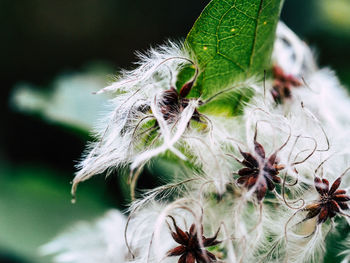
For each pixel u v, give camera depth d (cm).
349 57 32
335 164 14
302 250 14
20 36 50
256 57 15
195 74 14
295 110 15
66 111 22
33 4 50
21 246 23
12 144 39
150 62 14
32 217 24
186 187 14
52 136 35
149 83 14
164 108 14
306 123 15
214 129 14
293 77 17
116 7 49
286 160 14
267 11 15
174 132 14
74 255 18
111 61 52
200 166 14
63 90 24
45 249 20
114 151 14
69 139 33
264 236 14
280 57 17
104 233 18
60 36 51
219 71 15
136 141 14
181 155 13
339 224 15
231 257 14
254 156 14
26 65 50
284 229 14
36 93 24
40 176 26
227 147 14
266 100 15
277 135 14
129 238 15
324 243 15
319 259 14
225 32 15
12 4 50
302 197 14
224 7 14
